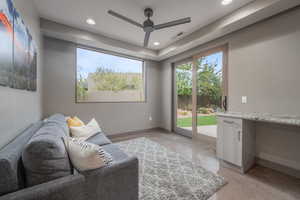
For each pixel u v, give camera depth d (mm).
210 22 2605
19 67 1275
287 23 1928
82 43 3186
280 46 1996
